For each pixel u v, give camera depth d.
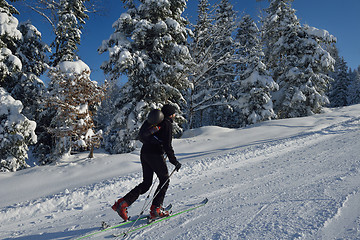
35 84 14.41
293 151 7.33
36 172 8.46
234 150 8.84
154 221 2.69
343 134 9.66
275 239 1.94
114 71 13.79
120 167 8.46
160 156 2.77
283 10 22.06
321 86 21.50
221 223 2.43
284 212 2.54
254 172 5.09
